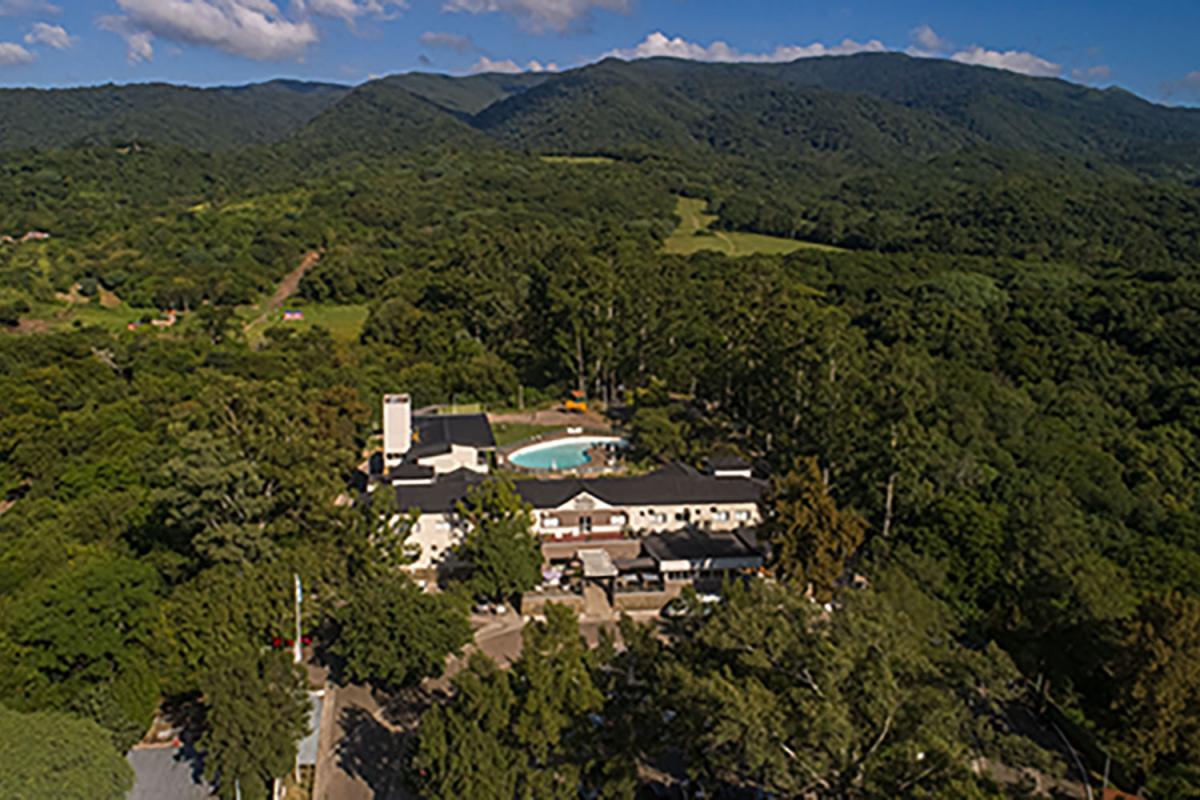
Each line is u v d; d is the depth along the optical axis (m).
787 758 40.06
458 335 165.75
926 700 41.06
